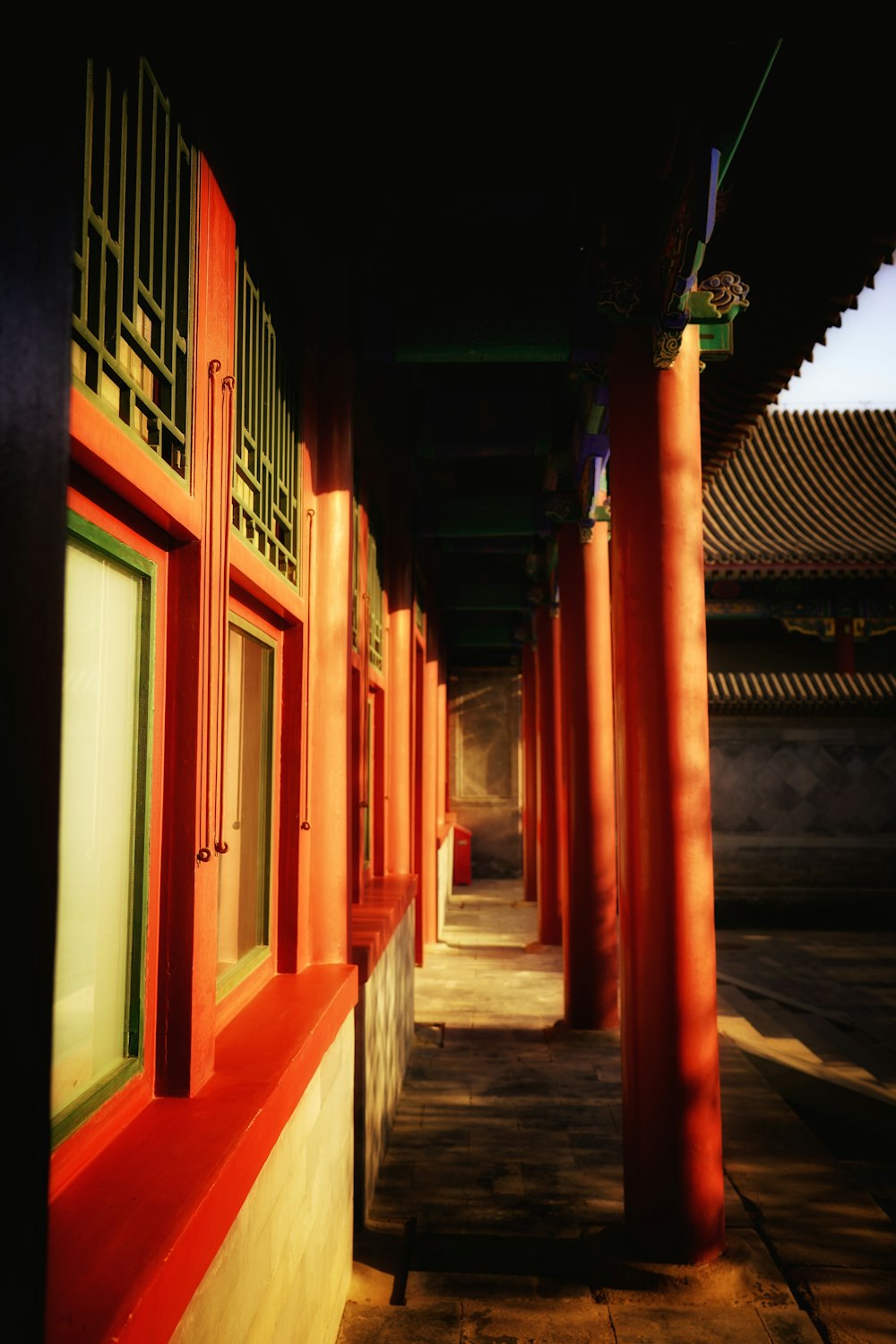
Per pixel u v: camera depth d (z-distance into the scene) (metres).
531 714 17.67
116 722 2.37
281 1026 3.26
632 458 4.48
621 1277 4.05
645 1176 4.21
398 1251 4.45
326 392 4.68
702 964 4.25
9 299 0.95
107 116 2.14
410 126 4.50
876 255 4.24
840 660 17.38
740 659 17.94
